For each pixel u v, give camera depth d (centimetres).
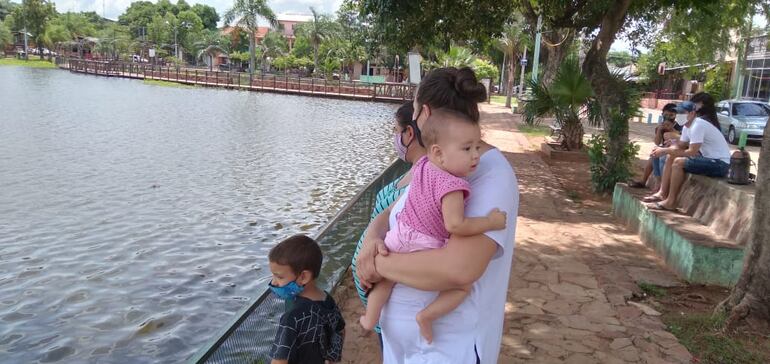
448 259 186
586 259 652
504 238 190
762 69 2898
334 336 280
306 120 2814
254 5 5862
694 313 496
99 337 598
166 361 556
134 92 4241
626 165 1035
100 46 8969
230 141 1980
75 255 822
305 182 1360
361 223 629
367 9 1063
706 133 695
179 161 1562
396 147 252
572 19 1270
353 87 4788
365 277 211
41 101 3159
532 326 472
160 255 834
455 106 203
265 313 366
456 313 199
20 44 10125
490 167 198
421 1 1033
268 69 7931
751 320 447
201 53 8662
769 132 440
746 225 570
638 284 571
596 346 438
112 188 1220
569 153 1468
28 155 1555
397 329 209
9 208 1038
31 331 605
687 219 666
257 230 967
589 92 1409
